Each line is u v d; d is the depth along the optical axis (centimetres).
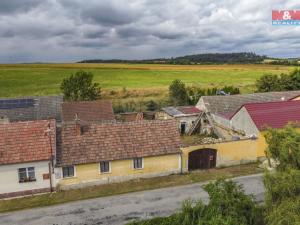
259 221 1358
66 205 2294
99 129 2769
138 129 2838
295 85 6494
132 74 11644
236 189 1448
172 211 2167
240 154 3008
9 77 10200
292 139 1294
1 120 3881
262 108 3322
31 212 2208
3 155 2397
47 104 4481
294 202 1174
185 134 4056
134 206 2252
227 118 3766
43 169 2470
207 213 1388
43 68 13538
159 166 2753
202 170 2894
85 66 15250
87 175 2583
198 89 7481
